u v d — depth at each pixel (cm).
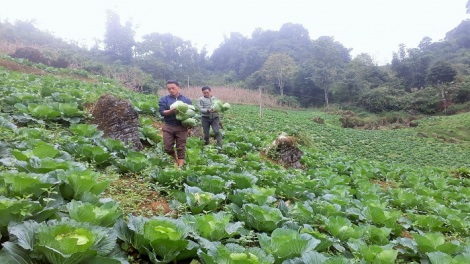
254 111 4128
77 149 517
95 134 673
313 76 7275
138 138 747
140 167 514
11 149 446
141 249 261
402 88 6856
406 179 1027
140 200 410
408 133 3828
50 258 199
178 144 623
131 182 481
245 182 500
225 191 479
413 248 364
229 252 250
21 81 1156
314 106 7394
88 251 205
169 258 252
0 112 707
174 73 8112
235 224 325
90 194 311
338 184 705
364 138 3050
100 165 517
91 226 230
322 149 1920
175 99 636
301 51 10769
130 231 274
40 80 1371
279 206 426
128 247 275
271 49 10769
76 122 752
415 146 2891
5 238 241
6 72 1409
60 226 213
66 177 323
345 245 369
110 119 743
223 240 313
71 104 809
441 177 1204
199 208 377
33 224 221
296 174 770
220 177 517
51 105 799
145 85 3447
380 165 1387
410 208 640
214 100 919
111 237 238
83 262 208
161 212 378
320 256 259
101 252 224
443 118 4872
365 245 318
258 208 364
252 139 1112
